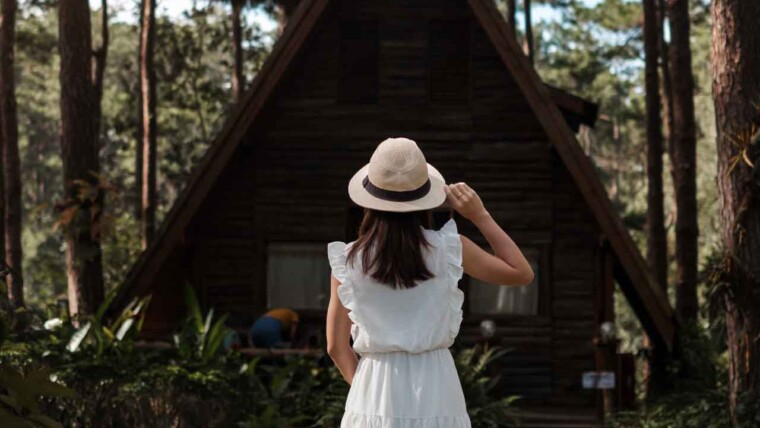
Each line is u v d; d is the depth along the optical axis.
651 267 23.17
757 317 10.73
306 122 17.02
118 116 36.75
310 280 17.03
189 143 36.59
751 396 10.79
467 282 16.97
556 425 14.77
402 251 4.01
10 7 18.69
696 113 48.25
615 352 14.69
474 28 17.02
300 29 15.49
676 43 21.11
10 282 17.84
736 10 10.73
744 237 10.64
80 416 8.72
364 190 4.10
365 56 17.14
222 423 10.41
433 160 16.98
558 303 16.88
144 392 9.90
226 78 50.12
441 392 4.04
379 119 17.02
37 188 58.22
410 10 17.06
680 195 20.81
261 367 13.34
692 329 16.42
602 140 61.66
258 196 17.02
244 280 16.97
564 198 16.95
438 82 17.08
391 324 4.04
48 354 10.95
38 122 59.03
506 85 17.00
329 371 13.43
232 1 28.30
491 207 16.95
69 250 16.70
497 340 15.50
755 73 10.67
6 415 4.92
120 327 13.10
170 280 16.28
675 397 14.37
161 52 34.16
